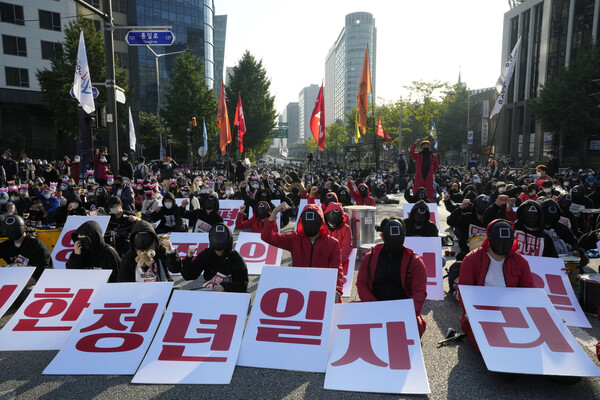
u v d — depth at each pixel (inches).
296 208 545.3
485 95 2716.5
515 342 139.9
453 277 236.8
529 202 214.8
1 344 161.2
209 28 3006.9
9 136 1633.9
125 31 2336.4
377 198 819.4
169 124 1871.3
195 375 139.9
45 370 144.9
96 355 149.3
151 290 168.7
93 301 165.9
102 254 204.5
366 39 6565.0
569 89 1608.0
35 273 218.8
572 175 877.8
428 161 423.2
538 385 138.3
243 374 144.2
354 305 159.5
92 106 486.6
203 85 1850.4
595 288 198.1
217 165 1761.8
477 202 264.1
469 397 131.3
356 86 6604.3
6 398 131.1
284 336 152.3
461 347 169.0
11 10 1588.3
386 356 141.5
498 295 155.0
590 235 290.2
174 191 495.8
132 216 291.1
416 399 129.2
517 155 2373.3
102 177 540.1
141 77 2428.6
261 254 294.2
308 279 165.8
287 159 7239.2
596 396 131.6
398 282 163.0
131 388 135.6
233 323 157.4
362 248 310.2
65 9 1712.6
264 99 2319.1
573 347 136.8
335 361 143.5
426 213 260.4
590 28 1916.8
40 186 481.4
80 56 473.7
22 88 1631.4
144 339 154.7
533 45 2230.6
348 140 3681.1
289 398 130.0
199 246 297.4
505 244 151.5
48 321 169.9
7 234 212.4
